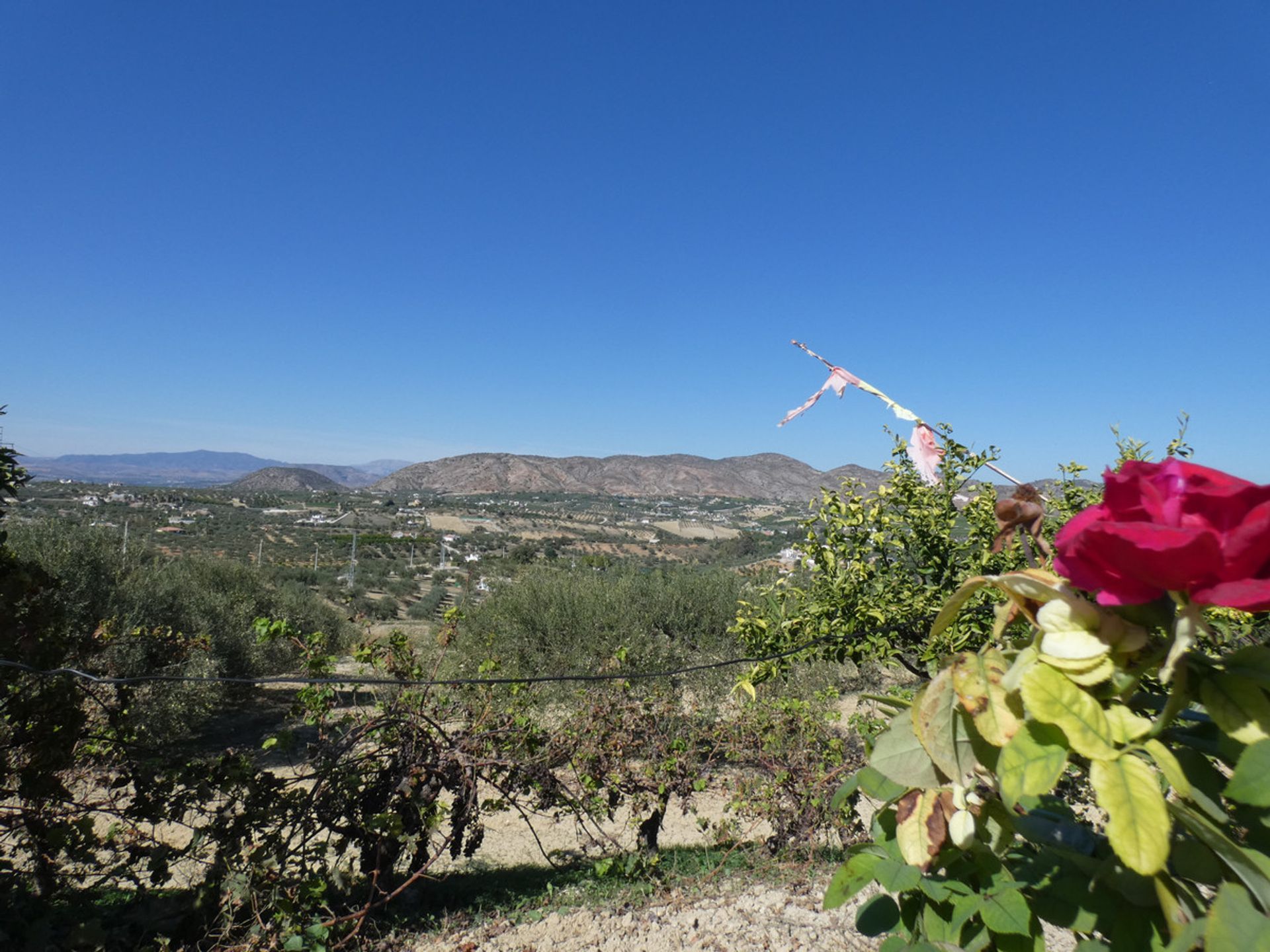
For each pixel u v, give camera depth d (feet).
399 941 15.17
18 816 12.98
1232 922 2.00
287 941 13.71
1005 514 3.36
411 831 16.25
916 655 14.25
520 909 17.02
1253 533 1.88
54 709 12.67
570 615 41.01
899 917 3.00
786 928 14.90
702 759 22.31
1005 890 2.52
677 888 18.20
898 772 2.87
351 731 16.07
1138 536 1.96
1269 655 2.27
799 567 16.02
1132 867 2.01
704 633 41.88
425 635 63.36
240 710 41.52
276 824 15.33
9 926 12.31
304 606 60.34
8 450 12.45
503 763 17.43
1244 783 2.11
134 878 13.87
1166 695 2.66
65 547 37.55
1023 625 5.53
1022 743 2.32
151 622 38.93
